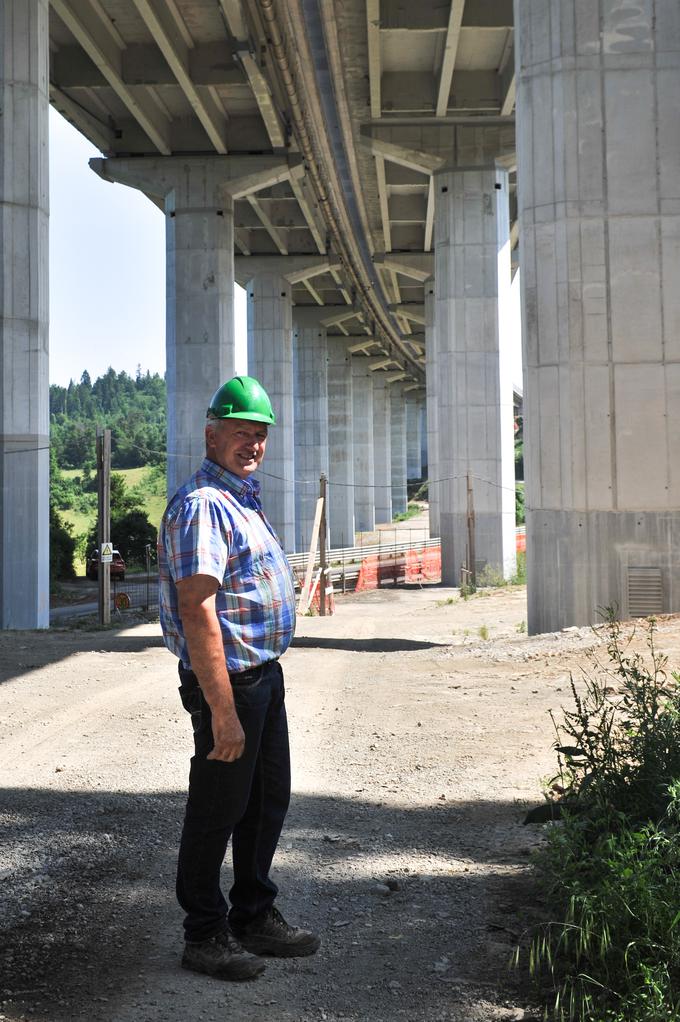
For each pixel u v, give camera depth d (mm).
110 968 3873
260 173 41062
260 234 59219
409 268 63250
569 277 15930
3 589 23188
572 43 15852
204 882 3762
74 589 53844
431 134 39031
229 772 3623
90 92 38281
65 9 28688
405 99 37625
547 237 16141
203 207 41062
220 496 3592
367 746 7867
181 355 40594
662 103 15734
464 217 38969
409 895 4633
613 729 7137
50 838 5574
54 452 169375
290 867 5066
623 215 15805
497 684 10438
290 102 33438
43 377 23859
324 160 39938
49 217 24156
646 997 3172
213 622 3465
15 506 23297
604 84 15805
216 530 3518
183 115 41156
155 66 34688
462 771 6953
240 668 3602
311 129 36500
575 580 16000
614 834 4262
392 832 5633
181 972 3830
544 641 13625
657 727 5012
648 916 3465
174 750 7801
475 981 3717
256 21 29484
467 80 37719
